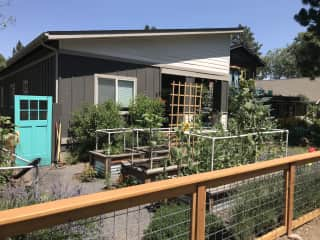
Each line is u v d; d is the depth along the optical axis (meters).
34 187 2.78
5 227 1.21
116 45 8.29
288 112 22.47
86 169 5.85
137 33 8.34
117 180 5.41
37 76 8.95
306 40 12.09
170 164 4.91
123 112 8.37
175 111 10.66
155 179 4.75
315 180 3.68
